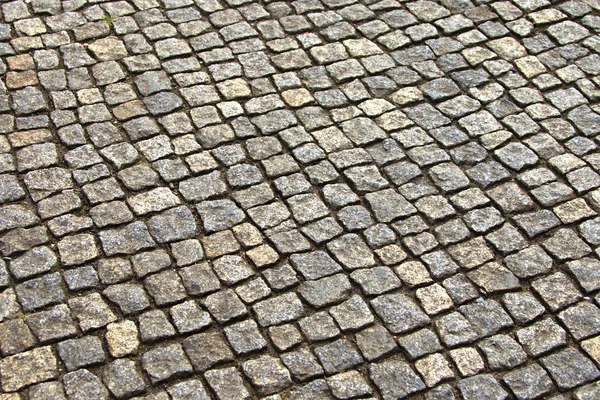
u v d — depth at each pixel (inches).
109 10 224.7
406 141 190.9
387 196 178.2
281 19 224.7
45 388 142.7
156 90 201.5
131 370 145.9
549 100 201.0
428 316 156.0
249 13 226.2
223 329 153.1
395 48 216.1
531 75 207.6
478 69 209.6
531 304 157.9
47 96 198.7
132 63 208.8
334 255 166.7
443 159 186.5
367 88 204.5
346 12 227.5
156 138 189.6
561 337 152.5
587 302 158.4
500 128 193.9
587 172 183.5
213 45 215.5
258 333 152.6
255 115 196.5
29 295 157.1
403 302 158.2
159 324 153.2
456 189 179.9
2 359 146.8
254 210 175.0
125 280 160.6
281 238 169.5
